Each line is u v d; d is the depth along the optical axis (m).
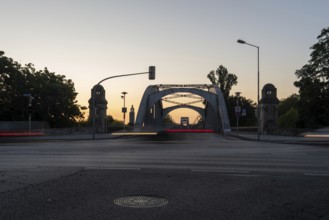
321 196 7.82
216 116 68.25
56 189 8.36
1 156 16.11
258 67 36.66
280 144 26.23
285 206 6.93
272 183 9.31
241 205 6.96
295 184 9.20
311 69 54.06
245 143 27.58
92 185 8.87
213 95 71.31
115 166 12.51
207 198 7.52
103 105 49.75
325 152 18.50
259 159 14.98
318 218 6.17
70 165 12.82
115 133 49.28
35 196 7.61
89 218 6.01
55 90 49.12
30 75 48.84
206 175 10.54
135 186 8.76
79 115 55.97
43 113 49.16
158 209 6.60
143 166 12.53
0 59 44.19
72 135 42.84
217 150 19.69
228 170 11.62
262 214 6.36
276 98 49.94
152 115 77.25
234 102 91.69
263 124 49.44
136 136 44.09
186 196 7.69
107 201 7.19
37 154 17.06
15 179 9.70
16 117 47.41
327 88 52.69
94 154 17.06
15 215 6.18
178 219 5.99
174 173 10.89
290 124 87.19
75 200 7.26
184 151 18.91
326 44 52.94
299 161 14.27
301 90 55.00
